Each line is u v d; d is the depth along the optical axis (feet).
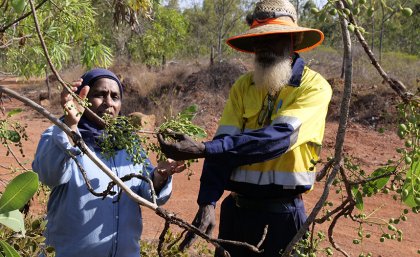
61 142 8.20
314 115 8.87
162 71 66.85
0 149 36.55
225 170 9.05
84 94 7.82
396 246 20.65
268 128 8.34
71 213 8.88
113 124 7.48
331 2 5.08
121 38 71.20
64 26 14.62
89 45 15.30
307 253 7.35
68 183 8.88
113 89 9.20
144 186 9.28
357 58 58.80
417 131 5.57
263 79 9.34
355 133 43.62
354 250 19.77
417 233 22.27
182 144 7.61
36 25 6.68
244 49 10.79
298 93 9.20
